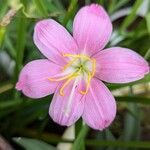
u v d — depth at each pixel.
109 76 0.23
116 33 0.34
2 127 0.31
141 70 0.23
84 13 0.23
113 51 0.23
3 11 0.27
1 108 0.28
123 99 0.27
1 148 0.26
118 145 0.28
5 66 0.33
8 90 0.29
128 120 0.30
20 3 0.25
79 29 0.23
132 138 0.30
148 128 0.34
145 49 0.30
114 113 0.23
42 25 0.22
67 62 0.23
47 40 0.23
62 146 0.30
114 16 0.38
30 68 0.23
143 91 0.35
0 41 0.25
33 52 0.30
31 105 0.29
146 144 0.28
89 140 0.28
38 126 0.32
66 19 0.26
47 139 0.30
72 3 0.26
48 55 0.23
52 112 0.24
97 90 0.24
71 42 0.23
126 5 0.41
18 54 0.27
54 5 0.33
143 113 0.34
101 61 0.23
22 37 0.27
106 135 0.29
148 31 0.29
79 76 0.24
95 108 0.24
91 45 0.23
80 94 0.24
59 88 0.24
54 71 0.23
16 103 0.28
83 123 0.26
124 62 0.23
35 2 0.26
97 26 0.23
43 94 0.23
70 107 0.24
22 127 0.31
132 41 0.31
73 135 0.31
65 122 0.24
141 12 0.38
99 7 0.23
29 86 0.23
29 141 0.26
